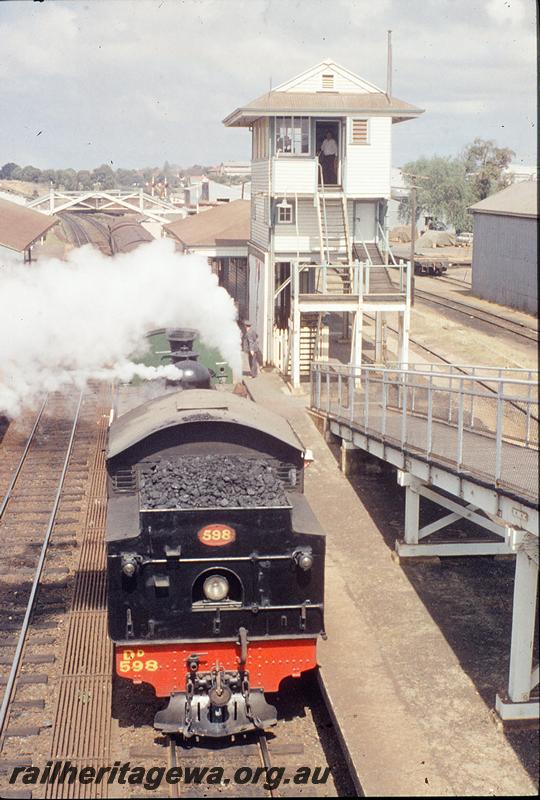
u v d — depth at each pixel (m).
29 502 18.05
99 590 13.95
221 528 10.20
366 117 25.95
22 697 11.05
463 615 12.88
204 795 9.24
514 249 35.09
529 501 9.55
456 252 58.62
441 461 12.36
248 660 10.43
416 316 34.34
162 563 10.16
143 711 11.01
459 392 11.65
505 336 30.09
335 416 18.86
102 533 16.41
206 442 11.57
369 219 27.14
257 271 29.97
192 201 99.06
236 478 10.88
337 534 16.05
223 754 10.05
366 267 24.38
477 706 10.41
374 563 14.77
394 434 14.82
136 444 11.34
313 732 10.55
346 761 9.57
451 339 29.83
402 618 12.73
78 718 10.65
